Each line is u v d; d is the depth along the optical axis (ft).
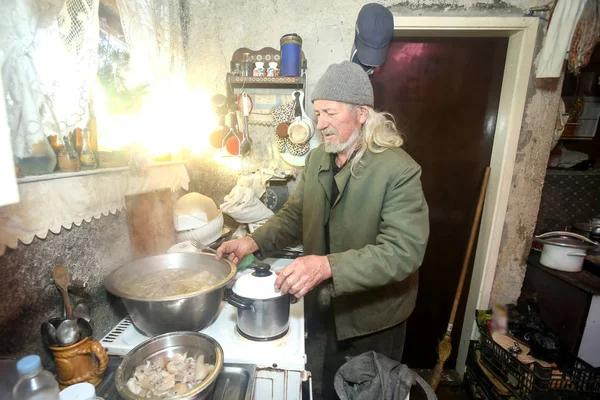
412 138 5.73
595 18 4.06
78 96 2.18
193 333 2.60
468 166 5.76
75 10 2.09
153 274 3.41
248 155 5.17
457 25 4.82
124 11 2.89
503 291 5.78
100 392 2.34
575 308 4.75
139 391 2.11
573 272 5.12
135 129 3.43
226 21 4.83
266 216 4.81
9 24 1.72
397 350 4.20
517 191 5.36
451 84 5.50
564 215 6.10
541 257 5.48
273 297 2.82
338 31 4.83
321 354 5.41
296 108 4.80
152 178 3.90
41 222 2.22
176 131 4.36
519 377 4.70
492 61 5.36
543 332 5.09
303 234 4.19
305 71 4.94
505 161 5.26
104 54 2.97
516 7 4.76
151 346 2.50
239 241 3.96
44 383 1.80
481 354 5.64
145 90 3.28
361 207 3.58
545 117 5.07
